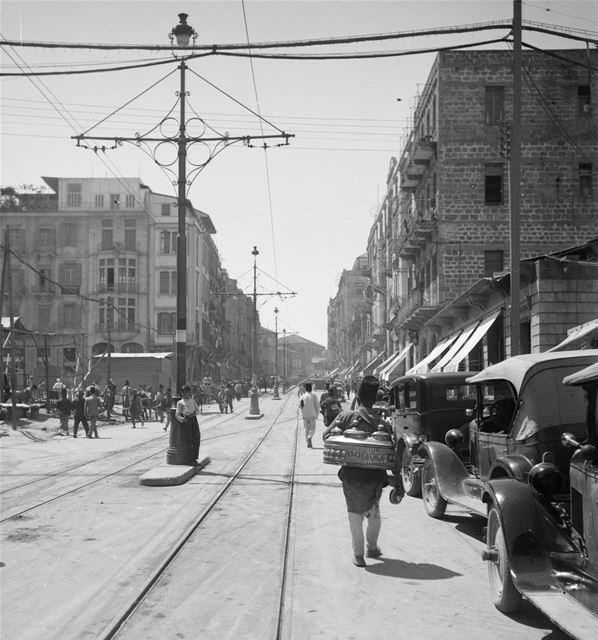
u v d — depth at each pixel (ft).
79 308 225.76
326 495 36.91
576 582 15.90
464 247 107.55
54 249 228.43
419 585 20.27
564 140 107.04
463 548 25.09
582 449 16.55
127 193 229.04
